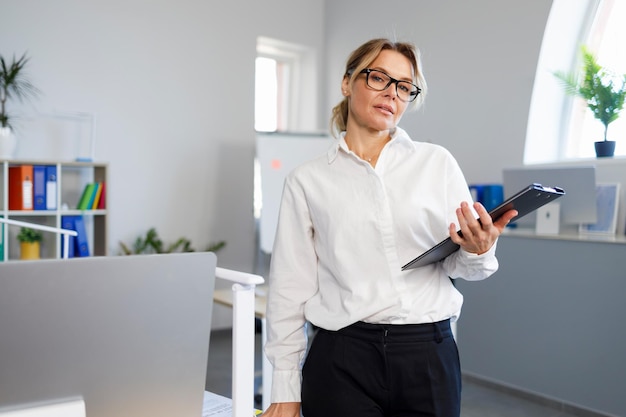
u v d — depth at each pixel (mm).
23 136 4395
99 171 4520
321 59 5945
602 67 3795
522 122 4219
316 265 1378
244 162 5449
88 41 4648
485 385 3807
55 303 823
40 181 4152
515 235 3615
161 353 928
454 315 1276
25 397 833
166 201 5027
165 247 5020
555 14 4082
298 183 1364
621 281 3102
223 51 5312
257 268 5480
